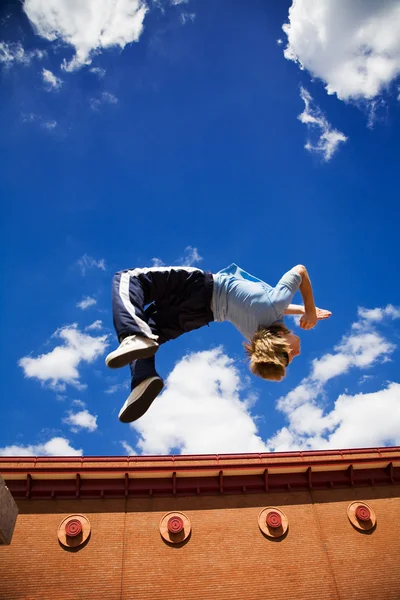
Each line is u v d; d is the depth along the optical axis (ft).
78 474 54.44
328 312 12.17
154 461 57.16
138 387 9.77
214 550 51.47
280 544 53.06
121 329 9.03
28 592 46.06
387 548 54.39
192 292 10.50
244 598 48.49
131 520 52.65
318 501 57.93
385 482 61.26
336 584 50.83
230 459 59.06
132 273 10.24
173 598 47.47
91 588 47.09
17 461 54.60
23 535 49.75
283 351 9.78
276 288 10.32
